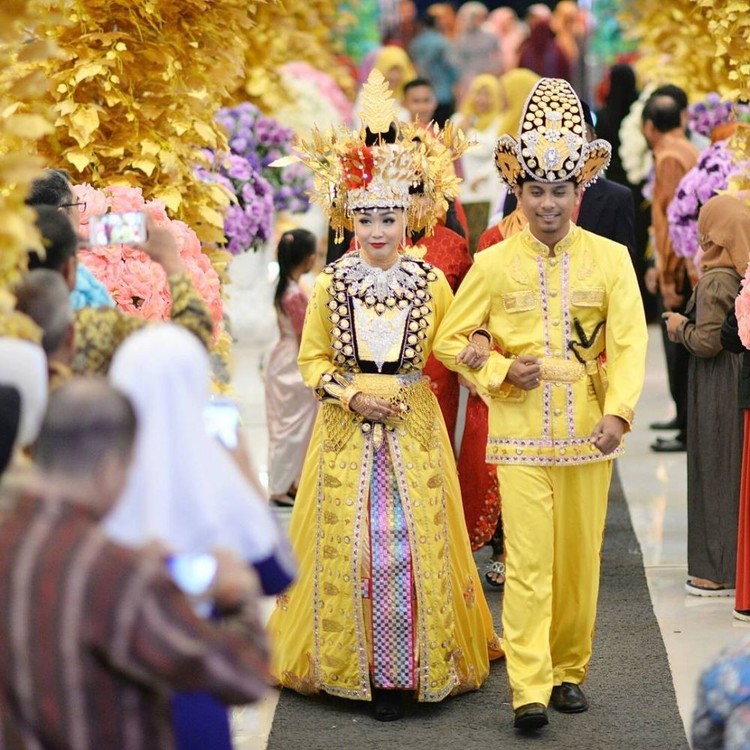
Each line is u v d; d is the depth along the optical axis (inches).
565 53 2092.8
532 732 549.0
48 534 298.8
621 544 812.0
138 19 660.7
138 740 300.2
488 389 556.4
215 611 351.3
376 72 611.8
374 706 576.7
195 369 343.0
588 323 565.0
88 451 306.5
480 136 1227.2
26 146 539.2
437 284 589.9
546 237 565.3
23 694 294.0
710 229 705.0
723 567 710.5
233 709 580.4
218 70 679.7
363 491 577.6
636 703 576.4
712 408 708.7
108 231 430.6
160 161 656.4
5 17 441.1
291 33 1387.8
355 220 586.9
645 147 1268.5
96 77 656.4
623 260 565.0
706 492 713.6
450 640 581.3
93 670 295.1
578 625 573.6
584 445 559.5
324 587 581.3
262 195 873.5
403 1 2436.0
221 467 343.0
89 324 424.8
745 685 349.1
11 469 358.0
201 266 597.6
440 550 581.6
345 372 587.2
